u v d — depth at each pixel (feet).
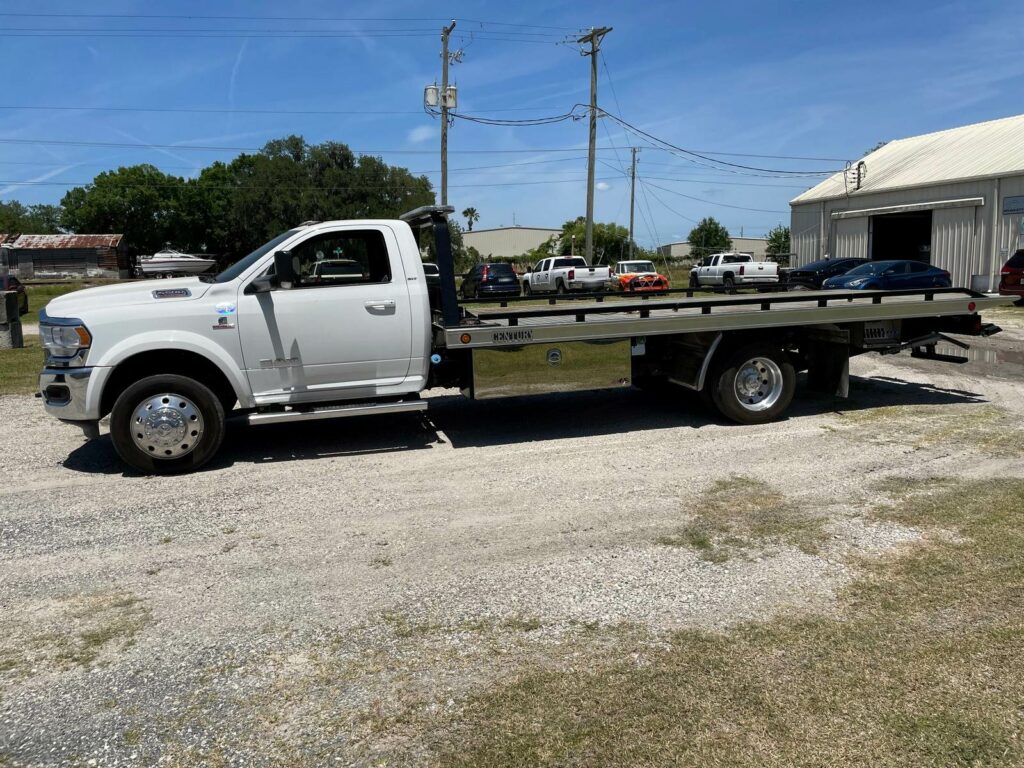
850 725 9.67
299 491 19.84
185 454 21.38
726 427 25.72
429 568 14.87
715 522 16.84
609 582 14.01
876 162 124.57
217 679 11.16
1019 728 9.52
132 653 11.96
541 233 347.15
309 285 22.24
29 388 35.45
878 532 15.93
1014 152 98.48
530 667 11.23
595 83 116.67
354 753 9.45
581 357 24.41
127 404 20.84
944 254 101.96
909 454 21.74
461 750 9.43
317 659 11.63
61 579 14.73
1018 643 11.43
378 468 21.83
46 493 19.98
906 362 39.29
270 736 9.82
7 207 394.52
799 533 16.03
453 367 24.44
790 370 26.09
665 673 10.94
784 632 11.98
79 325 20.66
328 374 22.49
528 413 28.76
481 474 21.01
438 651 11.76
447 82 118.01
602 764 9.11
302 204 207.10
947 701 10.10
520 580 14.21
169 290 21.39
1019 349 43.52
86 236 214.07
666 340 26.73
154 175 278.46
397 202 217.36
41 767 9.32
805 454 22.11
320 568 14.98
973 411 27.07
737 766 9.00
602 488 19.48
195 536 16.80
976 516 16.57
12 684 11.16
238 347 21.57
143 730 10.00
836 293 27.53
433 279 25.27
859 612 12.54
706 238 249.75
